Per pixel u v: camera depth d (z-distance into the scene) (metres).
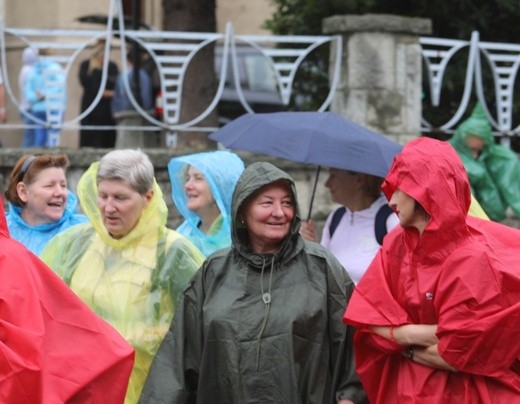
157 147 13.48
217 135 9.73
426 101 14.50
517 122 14.30
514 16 15.34
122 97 14.12
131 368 6.79
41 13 20.23
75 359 6.62
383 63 13.00
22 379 6.24
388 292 6.97
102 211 7.78
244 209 7.33
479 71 13.51
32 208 9.02
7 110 14.74
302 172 12.97
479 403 6.80
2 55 12.91
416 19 13.08
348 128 9.38
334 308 7.30
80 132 14.50
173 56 13.12
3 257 6.50
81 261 7.92
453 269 6.73
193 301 7.38
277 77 13.20
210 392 7.26
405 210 6.82
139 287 7.74
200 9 14.25
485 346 6.66
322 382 7.26
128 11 21.44
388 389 7.12
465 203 6.82
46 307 6.61
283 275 7.29
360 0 14.81
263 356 7.16
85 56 16.73
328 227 9.38
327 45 13.55
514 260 6.81
